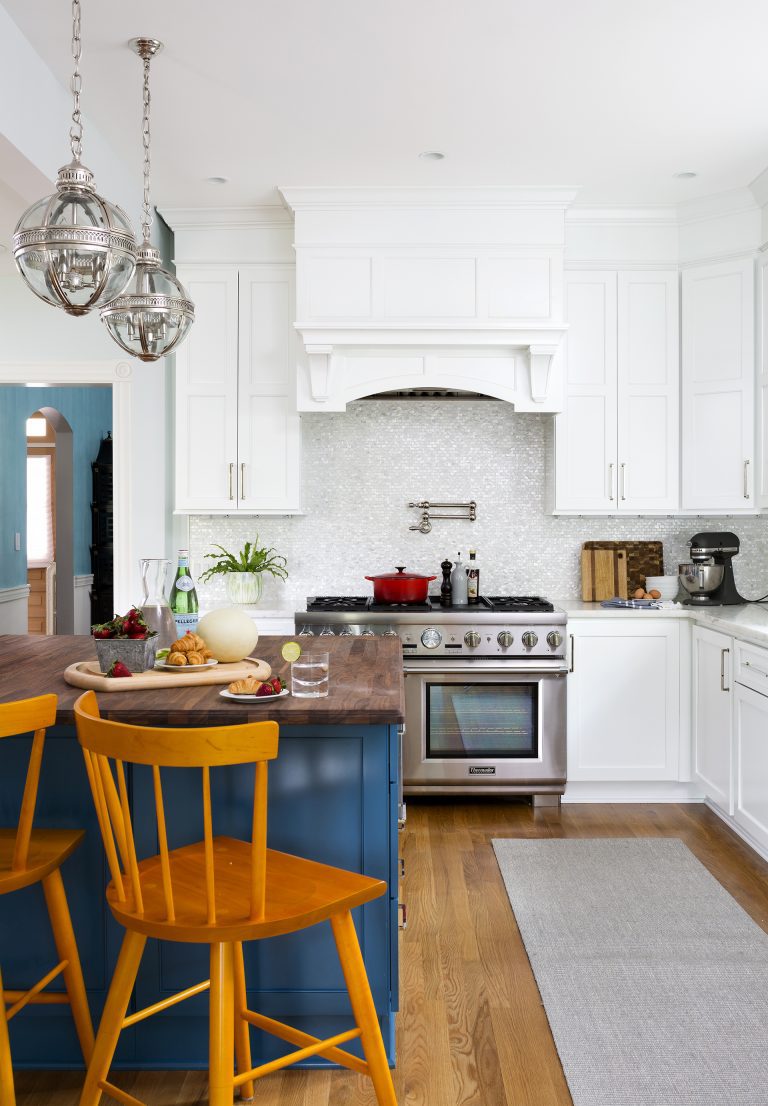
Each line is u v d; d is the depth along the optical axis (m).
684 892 3.25
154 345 2.66
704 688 4.17
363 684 2.36
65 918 2.09
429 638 4.26
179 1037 2.21
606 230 4.54
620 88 3.27
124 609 4.51
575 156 3.90
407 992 2.56
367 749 2.19
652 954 2.78
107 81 3.21
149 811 2.19
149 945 2.18
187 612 3.26
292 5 2.72
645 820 4.12
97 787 1.81
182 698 2.17
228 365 4.57
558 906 3.13
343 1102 2.08
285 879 1.88
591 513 4.58
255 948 2.20
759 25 2.85
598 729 4.34
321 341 4.35
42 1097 2.11
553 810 4.29
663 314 4.54
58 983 2.20
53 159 3.18
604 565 4.80
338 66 3.11
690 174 4.10
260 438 4.58
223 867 1.95
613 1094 2.07
